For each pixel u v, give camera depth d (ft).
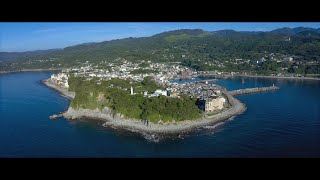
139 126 483.92
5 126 493.77
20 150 383.45
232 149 382.42
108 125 498.28
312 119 508.94
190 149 384.47
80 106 577.84
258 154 363.76
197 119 500.74
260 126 474.49
